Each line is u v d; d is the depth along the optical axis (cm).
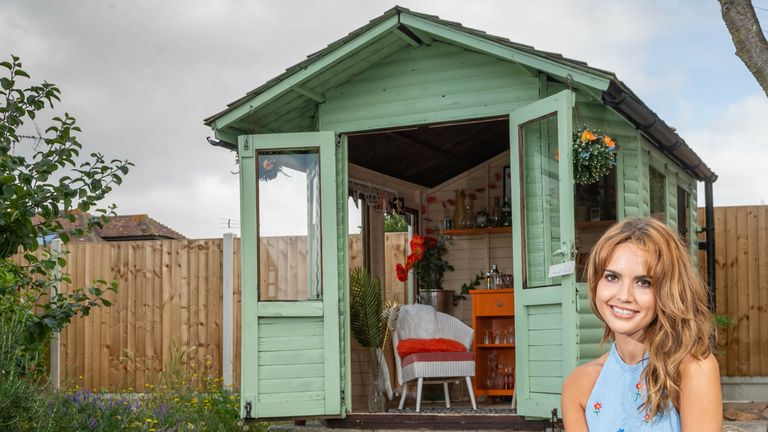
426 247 972
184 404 719
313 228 690
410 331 821
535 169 626
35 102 578
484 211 952
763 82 576
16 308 607
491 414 644
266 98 680
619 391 188
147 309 953
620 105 600
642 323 181
